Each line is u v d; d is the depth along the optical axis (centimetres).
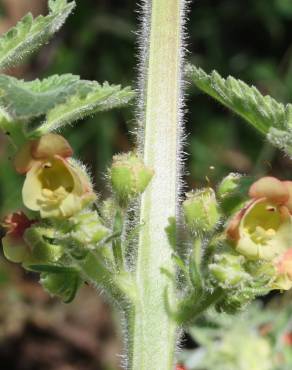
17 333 44
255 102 17
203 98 45
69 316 45
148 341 17
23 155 16
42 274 17
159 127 18
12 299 44
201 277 16
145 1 18
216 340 27
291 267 16
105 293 17
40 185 16
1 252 44
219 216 17
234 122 44
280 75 46
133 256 17
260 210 16
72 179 16
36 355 44
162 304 17
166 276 17
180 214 18
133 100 24
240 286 16
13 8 45
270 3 47
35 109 15
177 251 17
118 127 43
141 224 17
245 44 47
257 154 44
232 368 27
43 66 45
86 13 45
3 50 17
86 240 16
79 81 16
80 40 45
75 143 42
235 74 46
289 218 16
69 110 17
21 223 17
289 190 16
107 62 45
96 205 17
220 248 16
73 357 44
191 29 46
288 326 28
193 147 44
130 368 17
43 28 17
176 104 18
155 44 18
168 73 18
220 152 44
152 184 17
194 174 44
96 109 18
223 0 47
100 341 45
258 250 16
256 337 27
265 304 32
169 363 17
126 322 17
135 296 17
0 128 17
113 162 17
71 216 16
